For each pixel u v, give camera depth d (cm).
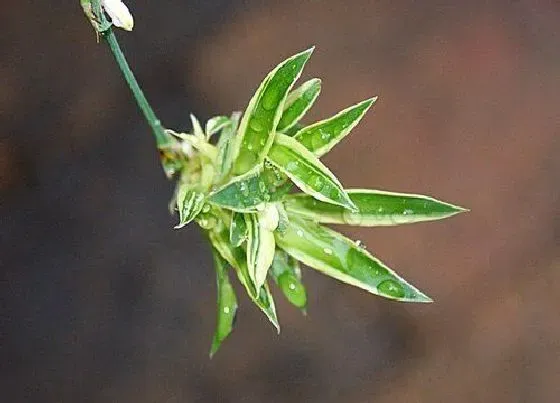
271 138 37
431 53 68
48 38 68
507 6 69
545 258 64
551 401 62
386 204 38
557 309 63
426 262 64
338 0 69
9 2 68
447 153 66
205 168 39
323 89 67
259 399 63
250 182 37
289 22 69
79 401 63
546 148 66
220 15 69
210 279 66
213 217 39
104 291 65
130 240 66
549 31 69
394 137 66
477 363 63
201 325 65
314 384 63
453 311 64
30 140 67
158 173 67
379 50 68
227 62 68
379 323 64
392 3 69
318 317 64
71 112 67
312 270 64
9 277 65
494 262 64
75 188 67
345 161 66
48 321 65
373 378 63
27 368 64
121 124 67
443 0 69
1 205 66
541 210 65
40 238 66
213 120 39
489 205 65
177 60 68
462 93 67
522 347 63
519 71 68
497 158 66
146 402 63
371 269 38
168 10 69
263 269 37
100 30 38
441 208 38
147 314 65
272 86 37
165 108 67
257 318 64
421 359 63
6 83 67
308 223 39
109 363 64
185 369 64
